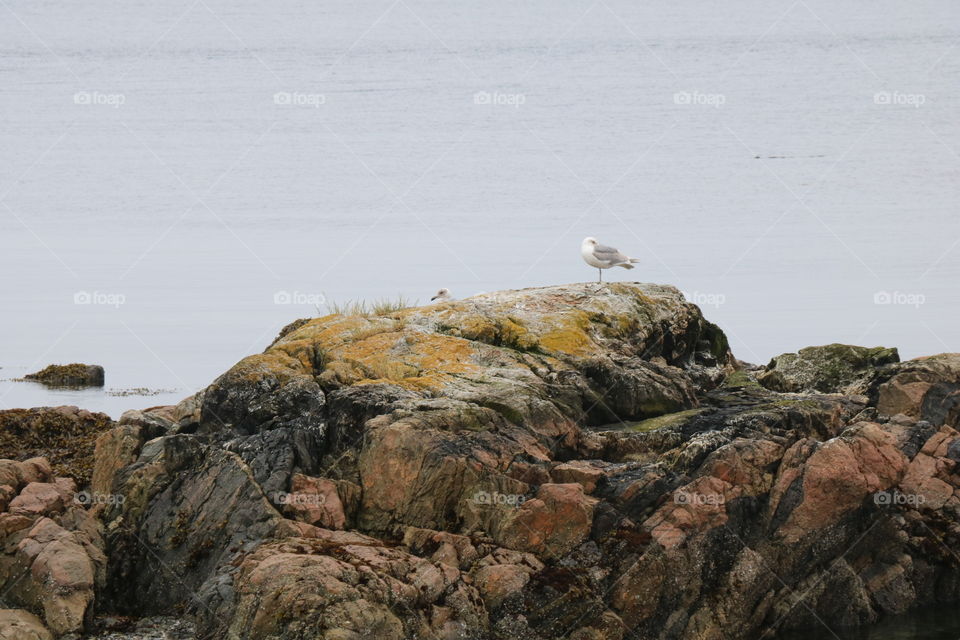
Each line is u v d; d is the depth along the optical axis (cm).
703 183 12325
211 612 2408
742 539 2628
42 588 2492
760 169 12888
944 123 15275
